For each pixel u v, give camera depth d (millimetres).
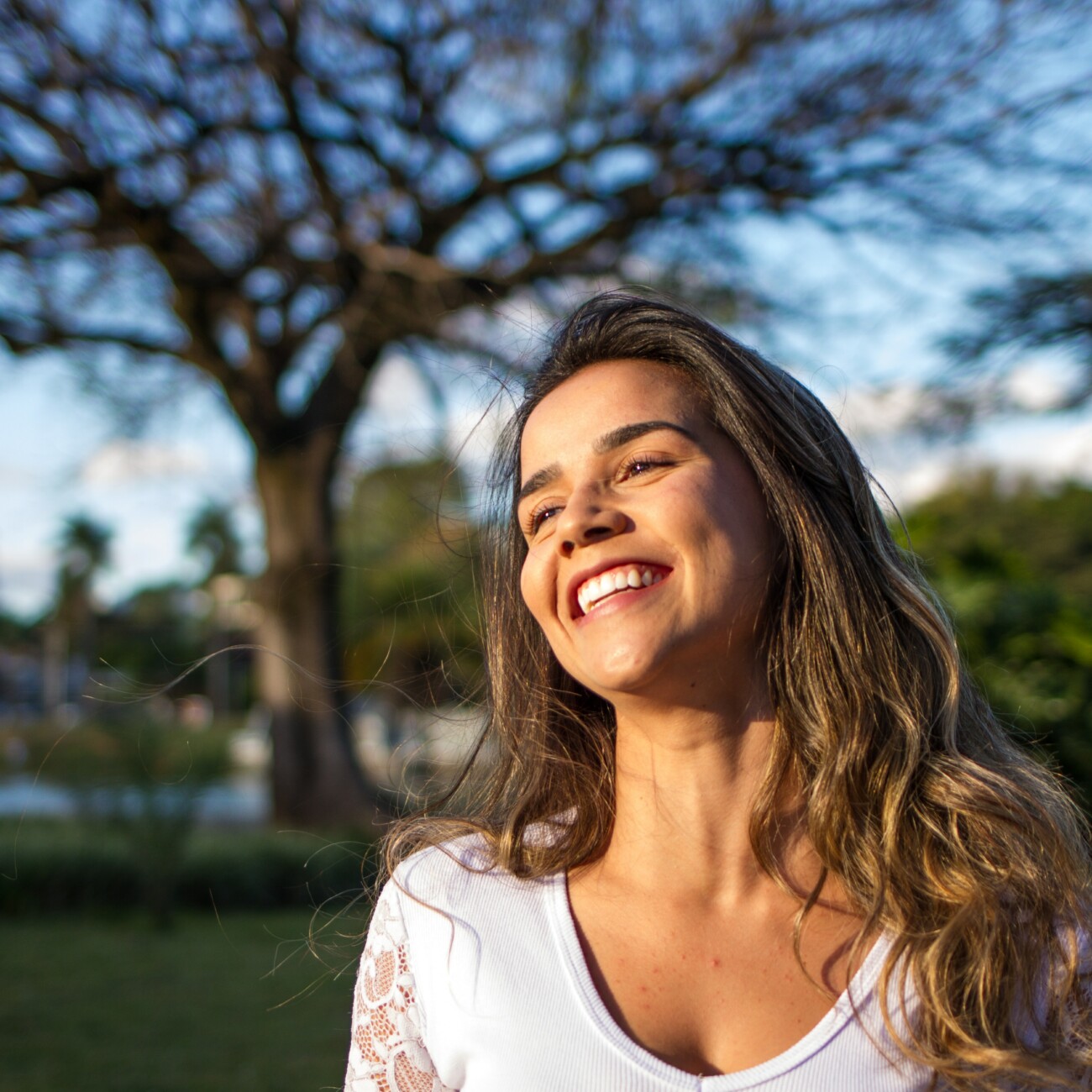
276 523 12367
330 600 12180
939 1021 1317
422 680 2469
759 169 9102
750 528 1529
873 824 1479
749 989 1342
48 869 9484
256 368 12242
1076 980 1414
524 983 1335
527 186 9984
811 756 1512
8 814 13492
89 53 7859
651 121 9414
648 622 1413
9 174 8445
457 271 9477
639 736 1503
